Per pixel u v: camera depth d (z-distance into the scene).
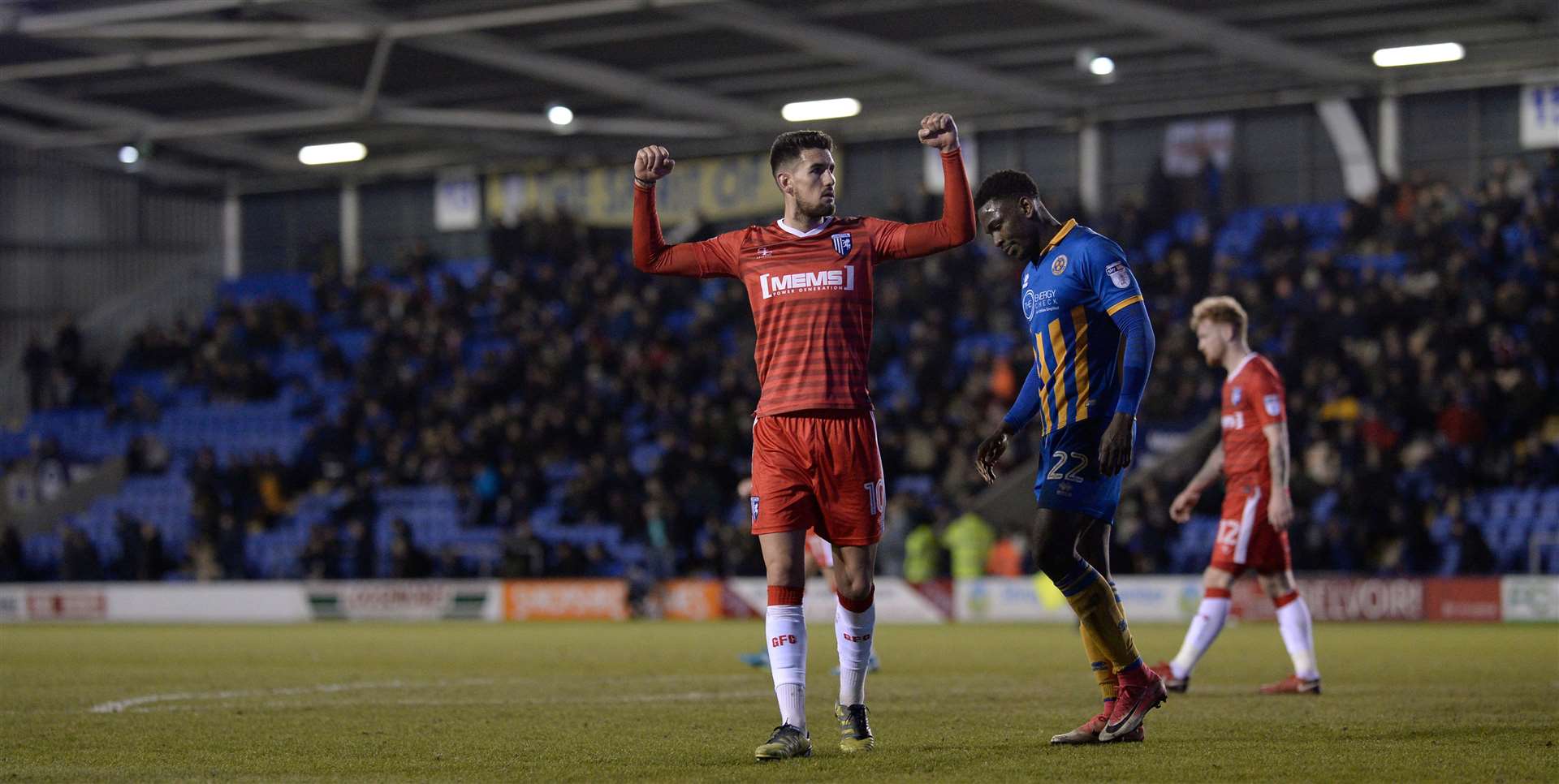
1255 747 22.69
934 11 86.06
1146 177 109.44
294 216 134.88
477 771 20.94
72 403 122.62
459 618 89.25
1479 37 90.75
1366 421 81.50
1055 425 23.23
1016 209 23.67
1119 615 23.19
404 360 111.44
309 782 20.00
